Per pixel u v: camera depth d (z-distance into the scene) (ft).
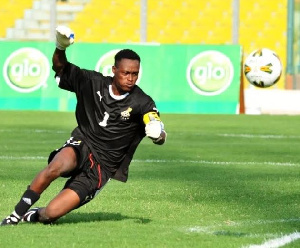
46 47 255.29
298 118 243.19
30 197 70.85
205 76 255.50
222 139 177.47
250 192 96.94
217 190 98.43
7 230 69.00
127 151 73.61
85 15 362.94
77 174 72.02
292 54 301.84
